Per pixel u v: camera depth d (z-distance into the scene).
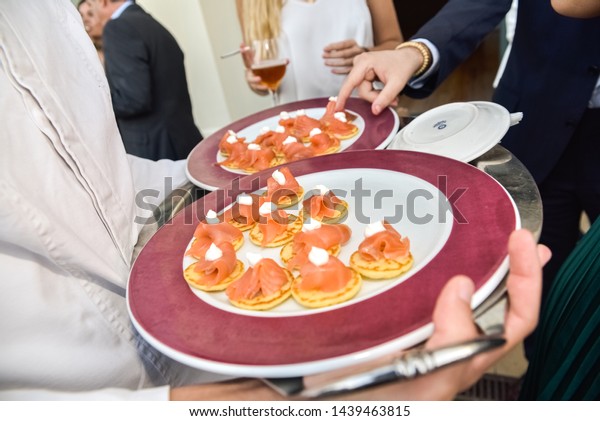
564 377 1.00
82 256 0.83
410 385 0.61
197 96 4.84
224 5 4.32
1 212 0.71
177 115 3.16
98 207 0.94
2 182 0.72
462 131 1.13
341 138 1.47
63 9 1.03
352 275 0.83
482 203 0.84
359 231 0.99
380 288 0.77
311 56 2.34
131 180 1.12
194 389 0.71
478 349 0.48
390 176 1.08
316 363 0.59
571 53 1.52
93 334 0.83
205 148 1.58
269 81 1.95
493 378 1.76
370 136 1.37
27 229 0.74
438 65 1.55
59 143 0.86
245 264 0.97
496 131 1.06
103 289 0.89
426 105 5.16
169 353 0.68
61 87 0.92
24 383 0.75
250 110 4.93
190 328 0.73
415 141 1.22
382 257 0.84
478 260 0.70
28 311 0.76
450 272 0.70
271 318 0.71
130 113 2.94
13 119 0.80
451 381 0.59
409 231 0.92
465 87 5.38
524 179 0.96
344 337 0.63
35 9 0.93
